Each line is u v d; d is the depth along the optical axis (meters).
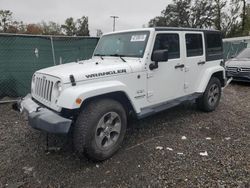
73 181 3.13
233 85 10.07
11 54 6.64
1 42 6.47
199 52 5.43
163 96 4.62
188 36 5.09
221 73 6.17
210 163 3.54
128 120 4.66
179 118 5.49
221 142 4.26
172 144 4.17
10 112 5.83
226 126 5.04
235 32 52.06
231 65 10.09
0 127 4.85
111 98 3.74
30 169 3.38
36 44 6.90
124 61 4.19
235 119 5.50
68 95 3.21
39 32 50.53
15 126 4.91
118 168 3.42
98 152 3.46
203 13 56.84
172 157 3.72
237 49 16.83
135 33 4.49
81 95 3.20
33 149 3.95
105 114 3.49
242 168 3.40
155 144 4.16
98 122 3.41
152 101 4.40
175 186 3.02
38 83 3.87
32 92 4.14
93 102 3.48
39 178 3.18
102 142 3.56
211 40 5.80
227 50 16.05
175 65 4.77
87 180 3.15
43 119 3.21
